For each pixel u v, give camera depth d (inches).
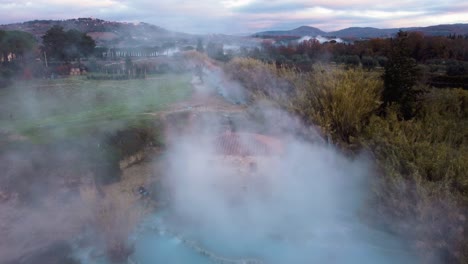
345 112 678.5
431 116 658.2
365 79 778.2
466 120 672.4
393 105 713.6
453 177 449.7
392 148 519.8
